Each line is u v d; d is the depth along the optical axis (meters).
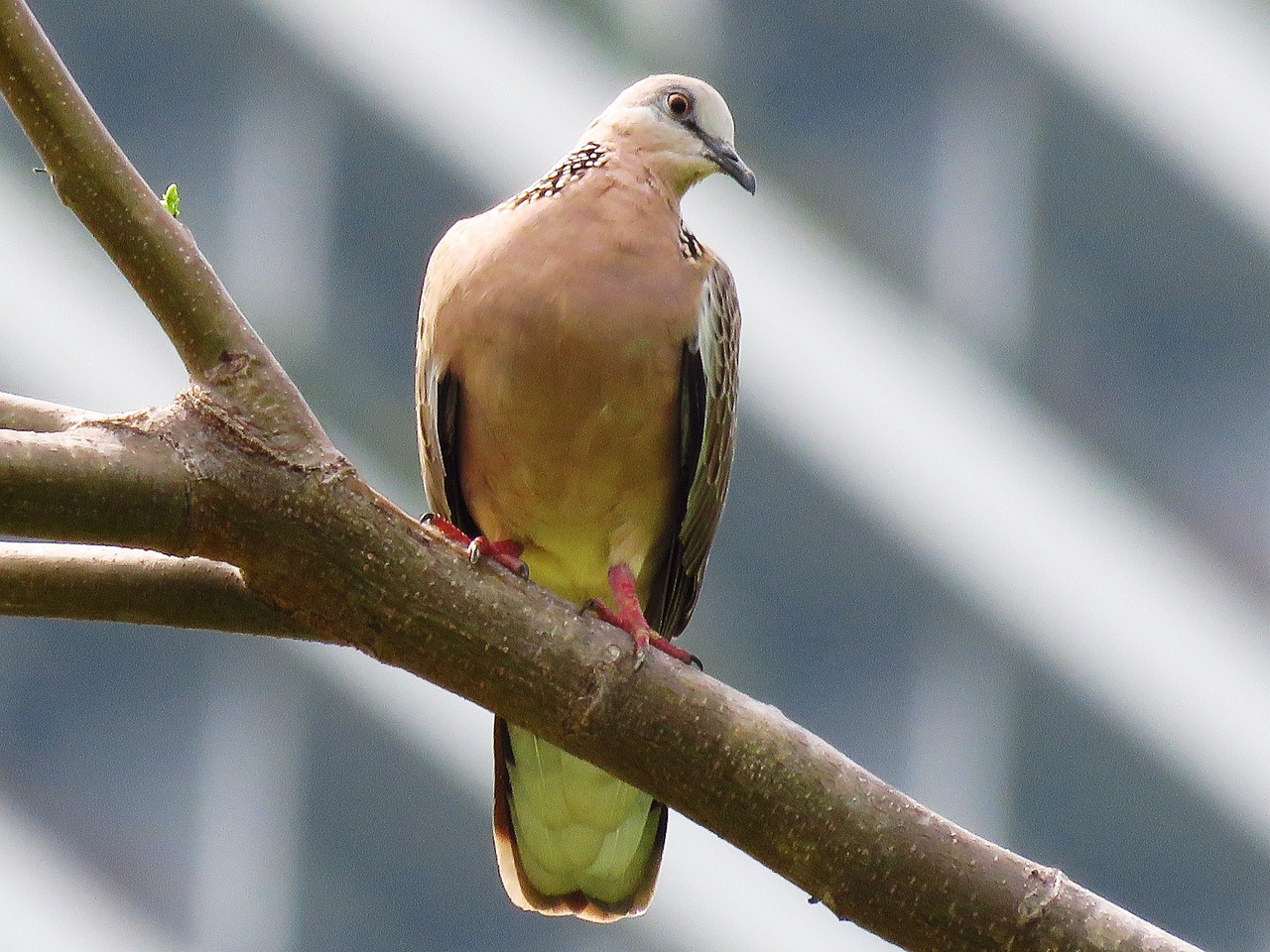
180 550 4.74
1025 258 16.42
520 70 15.01
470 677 4.87
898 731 14.86
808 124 16.44
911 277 16.08
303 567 4.80
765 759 4.77
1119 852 15.30
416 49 14.80
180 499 4.67
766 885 13.21
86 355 13.28
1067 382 16.22
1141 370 16.52
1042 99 16.45
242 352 4.80
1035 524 15.29
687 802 4.84
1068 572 15.24
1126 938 4.59
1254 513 16.17
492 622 4.84
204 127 14.97
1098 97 16.44
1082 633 15.06
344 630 4.87
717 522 7.21
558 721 4.86
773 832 4.77
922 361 15.61
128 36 14.88
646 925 12.99
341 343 14.85
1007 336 16.12
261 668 13.60
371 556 4.80
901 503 14.85
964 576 14.86
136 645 13.83
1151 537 15.73
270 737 13.59
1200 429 16.42
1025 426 15.66
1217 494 16.16
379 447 14.72
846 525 14.80
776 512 14.77
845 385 15.13
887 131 16.48
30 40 4.62
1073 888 4.67
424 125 14.70
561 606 4.91
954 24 16.42
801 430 14.78
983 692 14.92
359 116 14.80
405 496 14.69
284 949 13.49
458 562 4.88
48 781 13.72
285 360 14.62
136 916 13.34
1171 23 16.61
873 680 14.98
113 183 4.73
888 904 4.70
